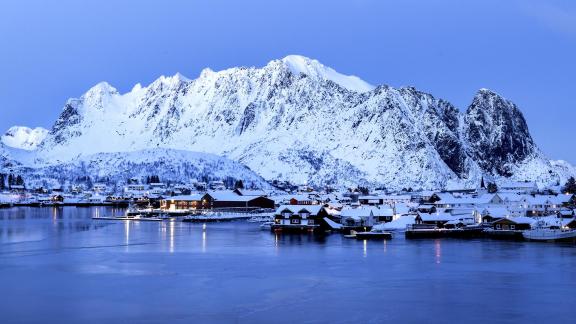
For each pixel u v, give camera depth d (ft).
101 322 259.39
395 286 324.80
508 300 295.28
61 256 426.10
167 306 282.77
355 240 545.03
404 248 481.05
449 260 412.98
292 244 508.94
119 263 395.55
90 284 327.67
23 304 286.25
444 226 593.83
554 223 582.35
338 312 273.54
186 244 506.07
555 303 289.53
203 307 280.92
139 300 293.23
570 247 485.15
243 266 385.91
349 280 340.80
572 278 346.33
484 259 417.28
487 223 644.27
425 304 287.28
